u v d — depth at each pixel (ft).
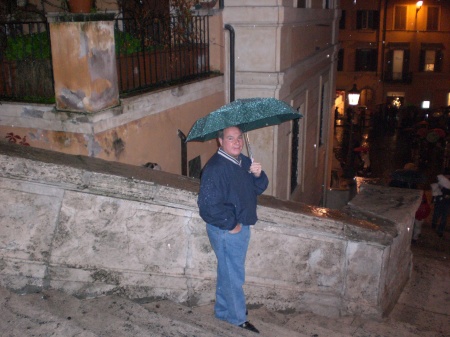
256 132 32.65
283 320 15.64
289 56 33.71
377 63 142.72
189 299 14.79
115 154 21.58
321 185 55.26
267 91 31.27
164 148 25.55
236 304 13.50
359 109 131.75
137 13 31.19
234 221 12.11
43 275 12.70
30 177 12.10
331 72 54.65
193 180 15.23
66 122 20.26
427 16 137.49
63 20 18.94
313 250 16.48
